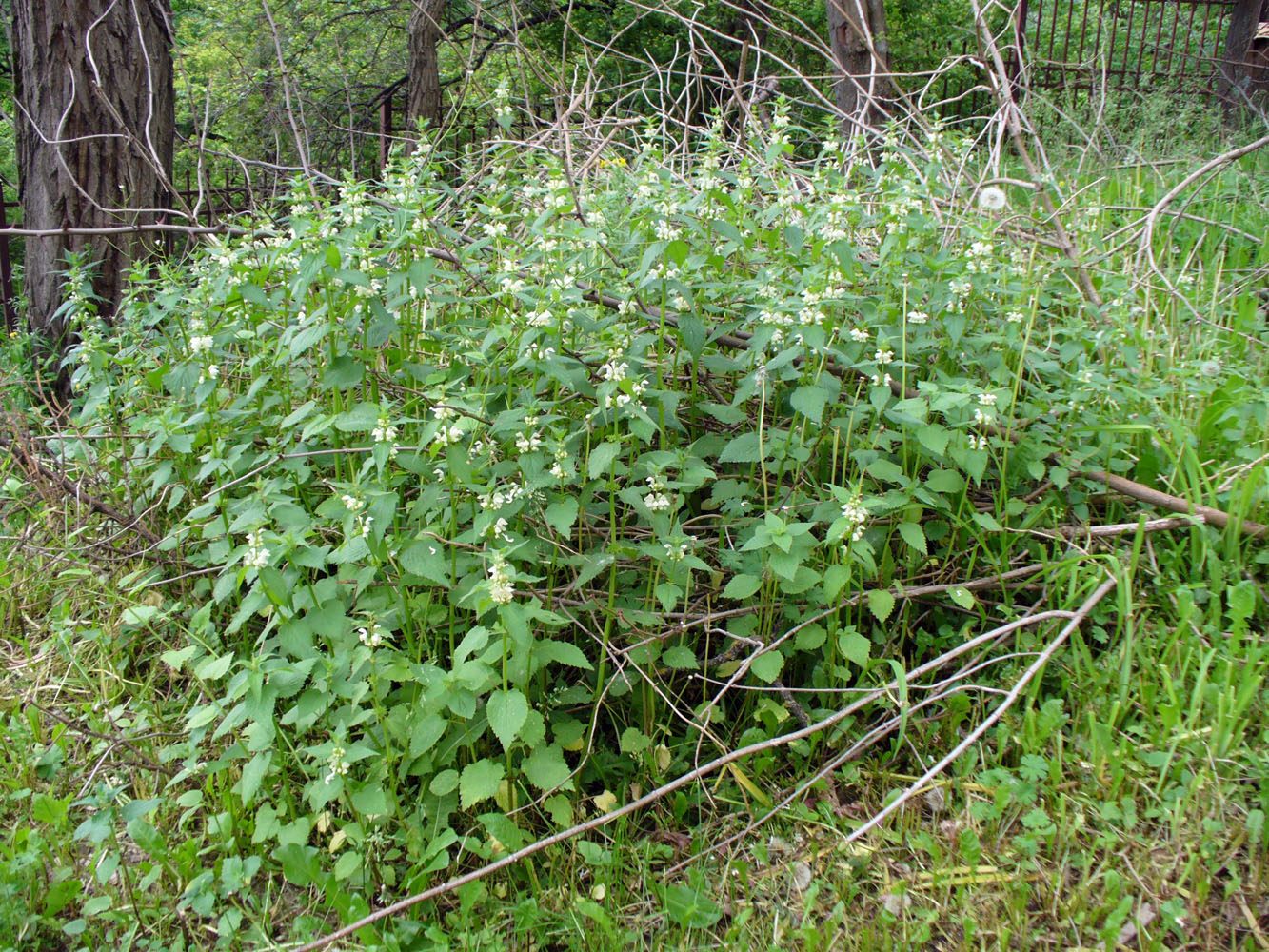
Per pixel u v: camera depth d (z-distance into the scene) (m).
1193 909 2.35
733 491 3.19
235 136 11.91
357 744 2.50
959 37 13.87
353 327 3.10
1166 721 2.64
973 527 3.23
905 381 3.32
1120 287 3.82
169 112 6.36
